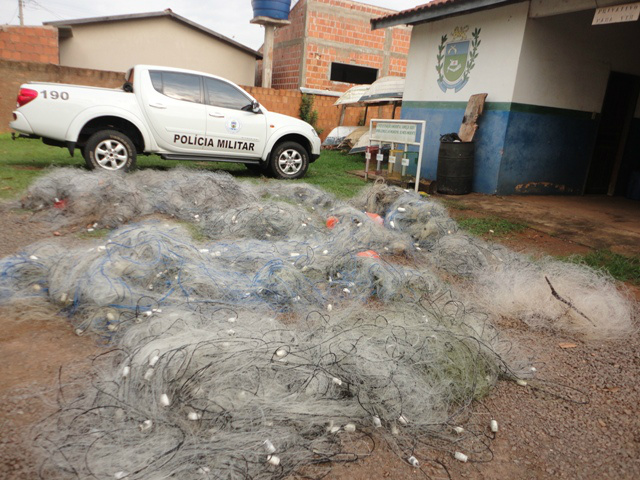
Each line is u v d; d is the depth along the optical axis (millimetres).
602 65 9047
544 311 3512
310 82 17344
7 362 2486
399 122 8789
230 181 6477
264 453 1903
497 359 2725
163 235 3760
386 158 11055
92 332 2820
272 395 2189
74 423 2018
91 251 3455
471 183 9008
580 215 7371
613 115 9688
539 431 2258
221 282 3387
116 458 1818
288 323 3139
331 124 17469
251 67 17516
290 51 17984
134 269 3318
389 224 5270
